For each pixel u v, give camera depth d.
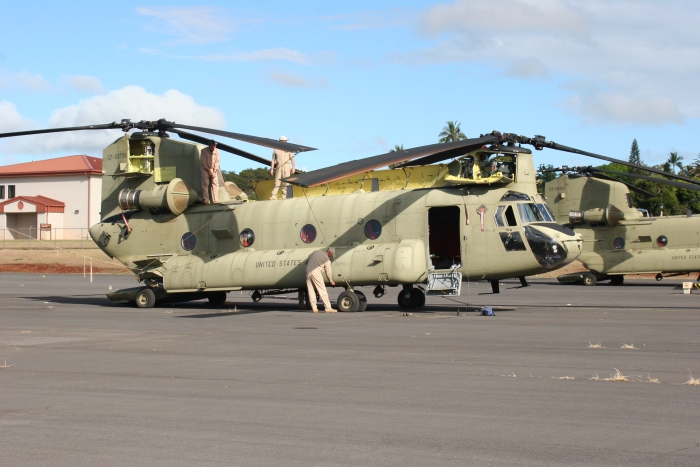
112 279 42.53
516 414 7.93
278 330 15.70
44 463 6.39
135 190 23.66
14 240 68.50
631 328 15.48
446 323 16.77
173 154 23.53
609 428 7.33
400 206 20.55
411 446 6.79
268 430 7.36
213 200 23.06
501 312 19.64
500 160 20.52
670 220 34.16
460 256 20.44
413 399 8.68
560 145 21.16
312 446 6.81
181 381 9.88
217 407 8.35
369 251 20.34
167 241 23.38
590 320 17.23
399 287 34.69
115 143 24.12
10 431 7.41
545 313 19.20
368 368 10.77
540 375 10.10
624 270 34.94
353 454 6.56
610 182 35.00
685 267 33.59
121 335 14.98
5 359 11.82
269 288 21.73
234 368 10.86
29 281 39.59
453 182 20.16
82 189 74.12
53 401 8.73
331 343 13.50
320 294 20.33
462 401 8.55
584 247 35.88
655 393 8.89
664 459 6.35
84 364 11.30
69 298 26.61
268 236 22.08
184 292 22.72
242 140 19.22
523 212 19.66
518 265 19.47
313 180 16.23
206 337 14.57
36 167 77.56
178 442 6.97
